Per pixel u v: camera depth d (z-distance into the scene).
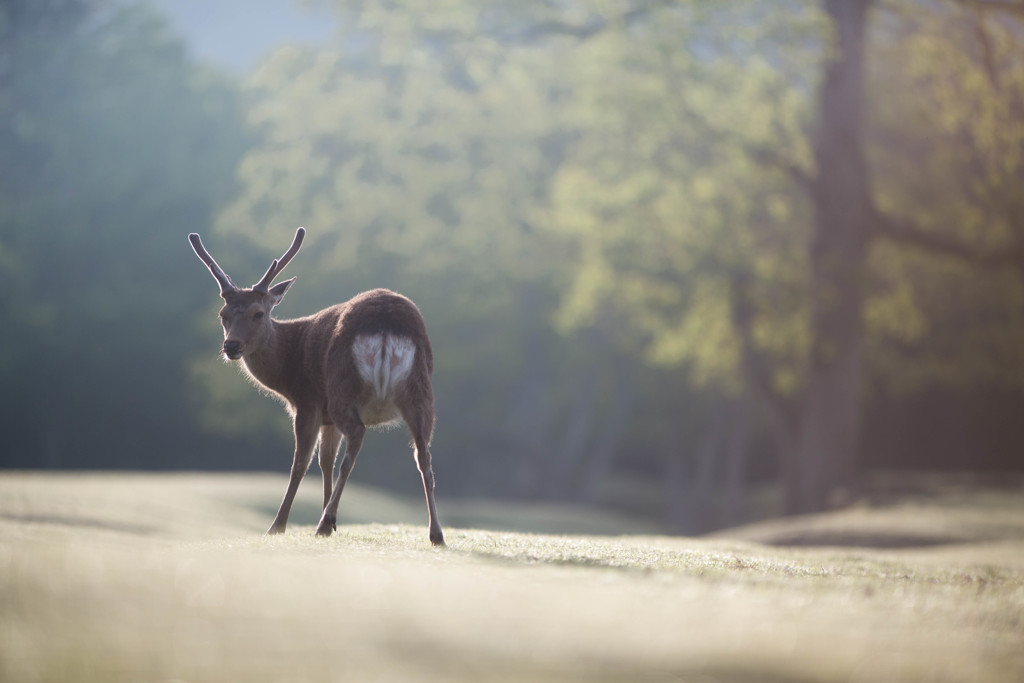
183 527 14.20
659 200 29.77
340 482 7.31
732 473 40.97
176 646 2.74
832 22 26.00
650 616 3.69
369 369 7.17
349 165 43.47
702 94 29.36
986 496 26.69
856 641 3.55
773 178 28.17
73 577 3.66
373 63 44.66
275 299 8.33
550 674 2.75
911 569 8.59
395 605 3.54
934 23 25.44
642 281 30.69
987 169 25.45
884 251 29.89
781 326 27.33
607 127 33.25
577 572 5.11
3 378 43.19
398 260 41.59
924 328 30.52
